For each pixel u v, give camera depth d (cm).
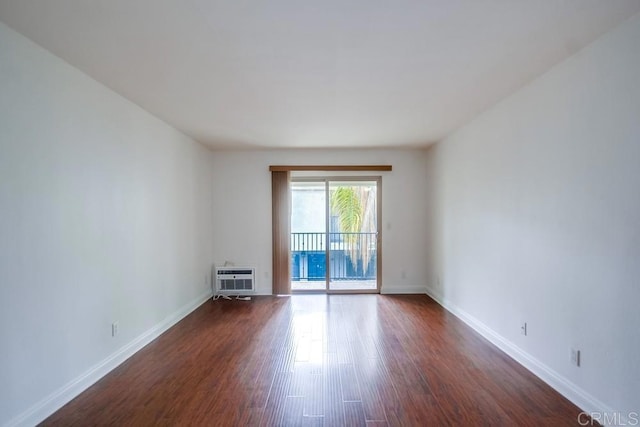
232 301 514
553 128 252
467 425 211
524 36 206
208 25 191
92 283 267
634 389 189
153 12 178
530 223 281
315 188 572
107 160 286
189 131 429
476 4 172
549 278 258
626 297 193
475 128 377
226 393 251
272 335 369
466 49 221
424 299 520
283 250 550
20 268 204
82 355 255
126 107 313
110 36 204
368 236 568
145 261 346
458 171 425
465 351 323
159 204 376
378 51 223
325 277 571
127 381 269
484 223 359
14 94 200
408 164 555
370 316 435
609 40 202
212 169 550
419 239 559
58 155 233
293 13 179
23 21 188
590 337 219
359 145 521
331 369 288
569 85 235
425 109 346
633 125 188
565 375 242
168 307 396
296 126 407
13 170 199
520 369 286
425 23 190
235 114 358
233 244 555
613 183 201
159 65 243
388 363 299
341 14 180
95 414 225
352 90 292
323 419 219
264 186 553
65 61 238
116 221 298
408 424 213
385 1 169
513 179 304
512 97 304
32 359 211
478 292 374
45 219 222
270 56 229
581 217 226
